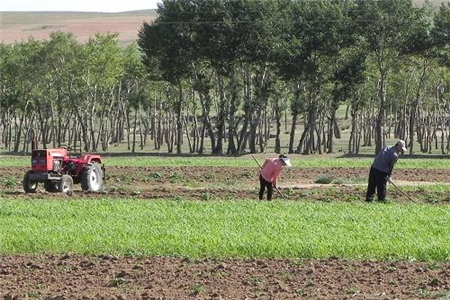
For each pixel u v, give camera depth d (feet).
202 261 213.46
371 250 221.46
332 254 220.23
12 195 368.68
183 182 458.50
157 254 222.48
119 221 273.54
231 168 542.16
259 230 251.80
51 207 311.68
